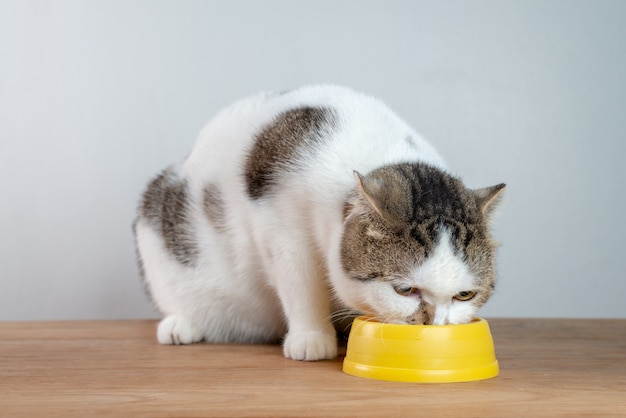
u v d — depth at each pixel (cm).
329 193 97
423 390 86
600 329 120
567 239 147
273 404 82
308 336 100
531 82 146
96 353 104
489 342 93
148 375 92
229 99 143
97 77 142
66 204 143
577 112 146
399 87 144
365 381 90
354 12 144
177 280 112
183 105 143
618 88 146
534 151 146
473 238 90
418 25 144
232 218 106
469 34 145
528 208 146
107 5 142
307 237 100
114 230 144
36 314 143
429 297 90
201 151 111
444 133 145
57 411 80
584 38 146
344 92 108
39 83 142
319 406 81
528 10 145
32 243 143
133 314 145
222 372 94
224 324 112
